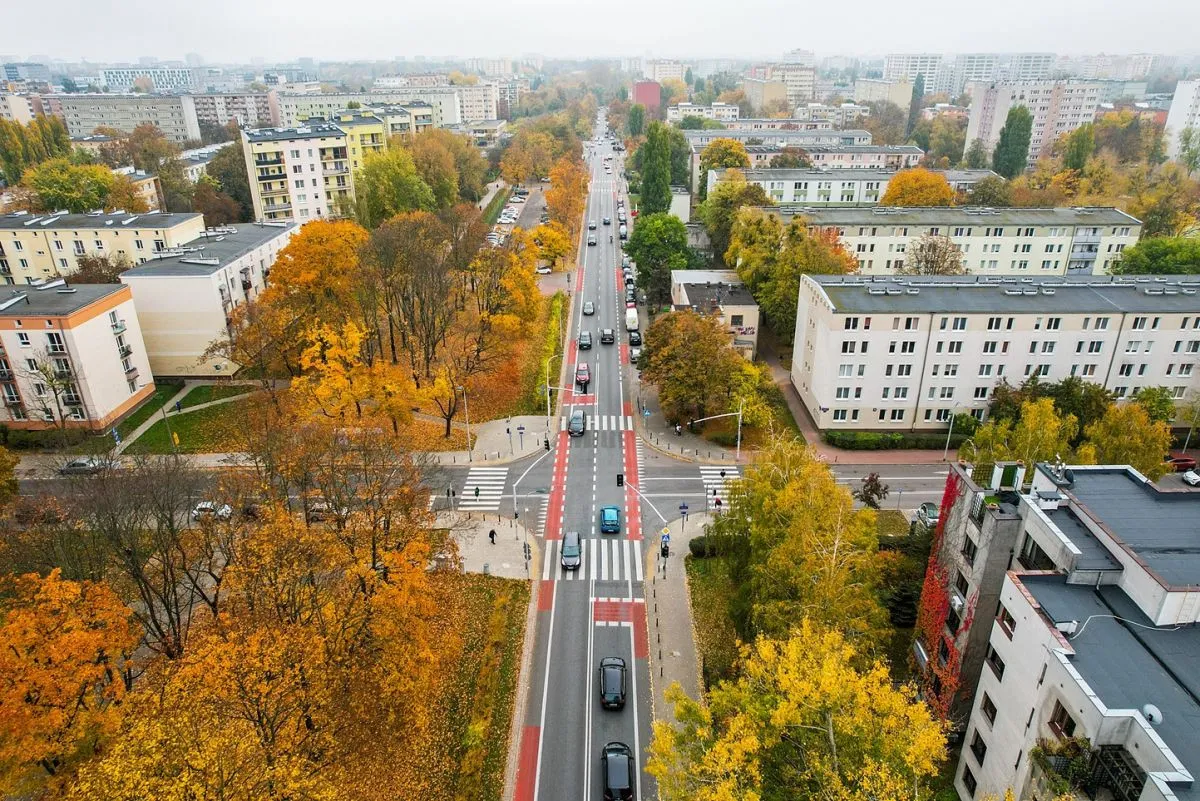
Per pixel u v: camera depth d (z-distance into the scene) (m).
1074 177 153.88
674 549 60.31
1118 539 32.88
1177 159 199.38
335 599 43.22
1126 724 25.48
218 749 29.41
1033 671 30.64
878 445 74.50
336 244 84.50
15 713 33.66
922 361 73.88
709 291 100.38
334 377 66.69
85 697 37.09
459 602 53.88
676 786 29.17
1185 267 98.44
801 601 40.44
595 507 66.19
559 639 50.91
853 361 73.94
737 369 76.75
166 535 47.50
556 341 103.12
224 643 38.06
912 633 47.41
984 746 34.97
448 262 99.81
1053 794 26.66
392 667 41.25
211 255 93.69
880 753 28.44
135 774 28.11
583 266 143.00
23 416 75.81
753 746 27.59
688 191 186.00
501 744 42.72
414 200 141.88
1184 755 24.19
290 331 79.25
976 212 118.38
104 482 47.25
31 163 162.25
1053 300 74.69
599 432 79.94
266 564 42.28
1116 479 39.41
